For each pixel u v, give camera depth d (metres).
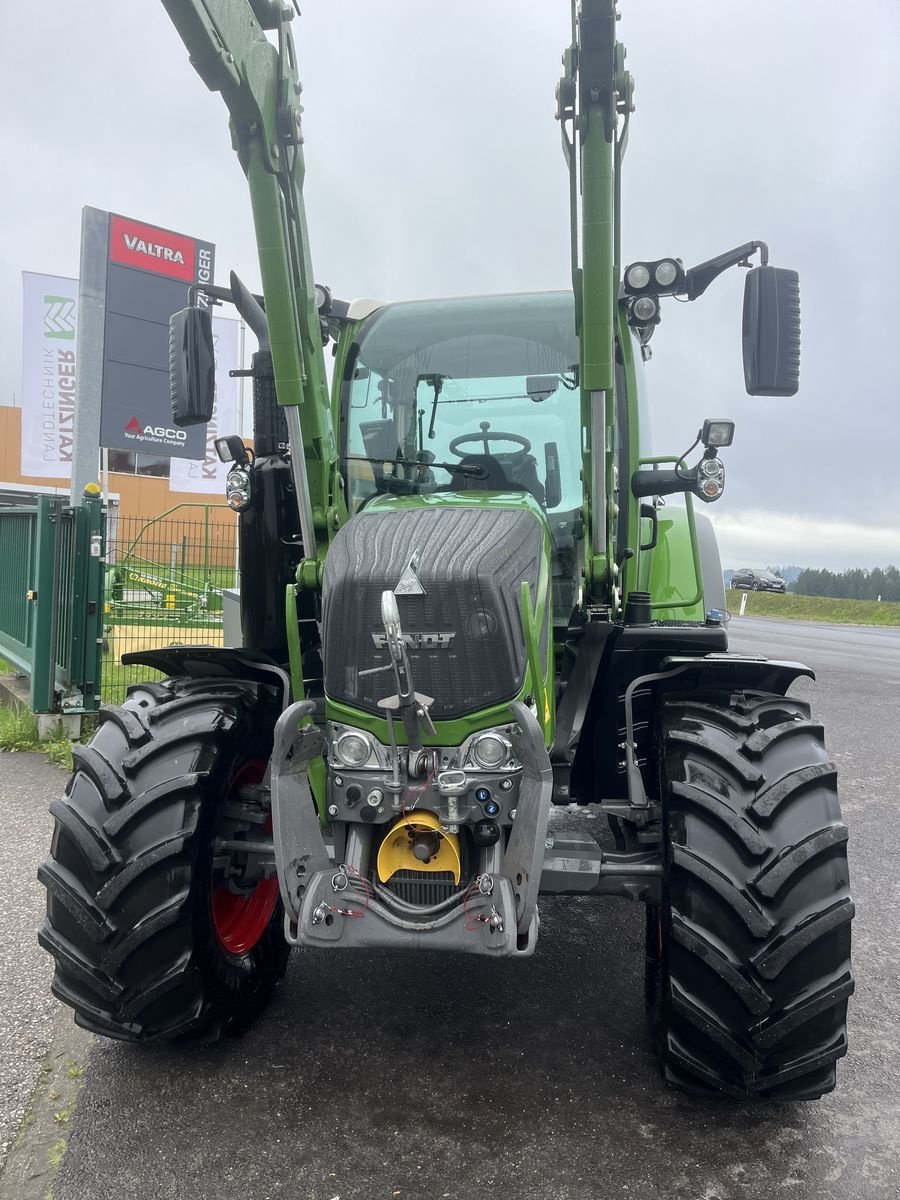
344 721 2.64
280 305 3.05
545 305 3.95
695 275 3.44
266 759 3.23
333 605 2.66
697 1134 2.51
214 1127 2.51
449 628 2.55
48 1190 2.28
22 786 5.92
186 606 10.19
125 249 9.80
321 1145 2.44
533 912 2.42
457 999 3.28
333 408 3.93
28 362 13.12
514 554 2.70
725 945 2.39
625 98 2.90
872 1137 2.52
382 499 3.30
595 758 3.29
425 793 2.54
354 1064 2.84
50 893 2.63
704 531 6.02
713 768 2.57
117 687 7.84
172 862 2.60
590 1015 3.17
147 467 23.19
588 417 3.15
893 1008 3.29
